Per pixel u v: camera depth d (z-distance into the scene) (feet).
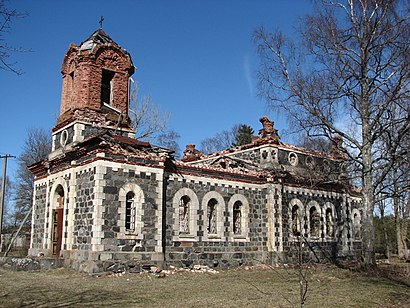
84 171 80.28
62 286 58.49
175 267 83.10
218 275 78.54
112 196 77.20
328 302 49.93
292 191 107.14
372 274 78.54
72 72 94.32
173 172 89.04
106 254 74.28
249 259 96.89
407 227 139.44
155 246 80.89
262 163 106.01
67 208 82.79
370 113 85.87
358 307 48.08
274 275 78.38
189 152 130.31
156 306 44.65
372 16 84.12
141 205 80.38
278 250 99.86
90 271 72.02
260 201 102.63
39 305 44.16
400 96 80.23
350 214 123.95
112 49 92.43
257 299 50.44
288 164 108.78
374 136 85.76
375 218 165.99
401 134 81.51
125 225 78.07
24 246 162.40
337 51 85.66
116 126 89.97
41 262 77.82
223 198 96.12
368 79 85.46
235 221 99.04
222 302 47.88
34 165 98.02
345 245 118.73
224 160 110.63
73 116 86.69
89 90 88.48
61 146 90.38
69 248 79.92
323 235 112.57
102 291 54.54
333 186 118.93
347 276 76.74
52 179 91.50
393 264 103.50
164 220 85.40
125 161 79.71
